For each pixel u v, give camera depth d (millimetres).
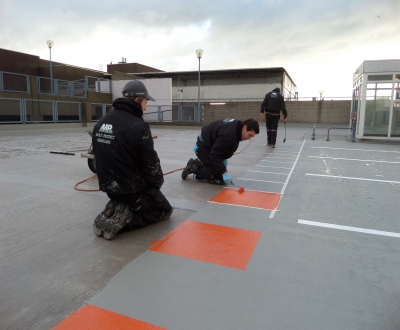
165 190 4023
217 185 4309
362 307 1692
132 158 2500
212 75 31500
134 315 1633
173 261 2197
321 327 1536
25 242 2482
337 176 4867
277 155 7066
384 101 9398
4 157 6598
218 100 31609
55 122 16422
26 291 1835
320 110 24281
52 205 3404
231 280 1959
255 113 25328
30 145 9023
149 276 2002
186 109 20516
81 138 11648
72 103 17797
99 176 2594
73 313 1646
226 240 2539
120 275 2014
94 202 3514
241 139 3936
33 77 16203
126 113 2580
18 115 14906
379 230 2758
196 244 2463
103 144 2514
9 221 2924
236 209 3299
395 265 2154
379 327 1535
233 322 1577
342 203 3514
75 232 2686
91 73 26562
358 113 9781
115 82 21500
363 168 5488
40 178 4648
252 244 2467
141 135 2463
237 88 31062
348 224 2893
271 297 1784
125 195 2539
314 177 4797
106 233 2516
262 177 4793
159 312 1656
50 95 17031
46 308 1684
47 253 2301
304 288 1872
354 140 9898
